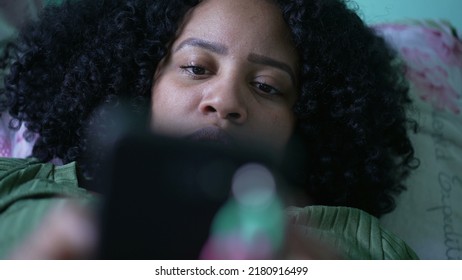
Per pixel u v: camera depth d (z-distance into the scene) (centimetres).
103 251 36
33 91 79
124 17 72
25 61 78
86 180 70
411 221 82
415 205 83
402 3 104
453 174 87
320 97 73
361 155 77
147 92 70
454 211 84
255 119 65
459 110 91
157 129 62
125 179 36
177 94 64
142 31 72
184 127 63
